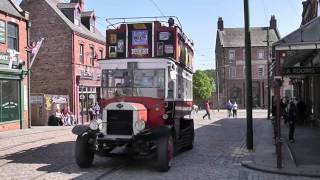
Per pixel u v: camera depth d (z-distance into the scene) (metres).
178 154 16.50
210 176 12.07
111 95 14.44
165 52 15.10
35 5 41.78
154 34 15.18
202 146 19.11
